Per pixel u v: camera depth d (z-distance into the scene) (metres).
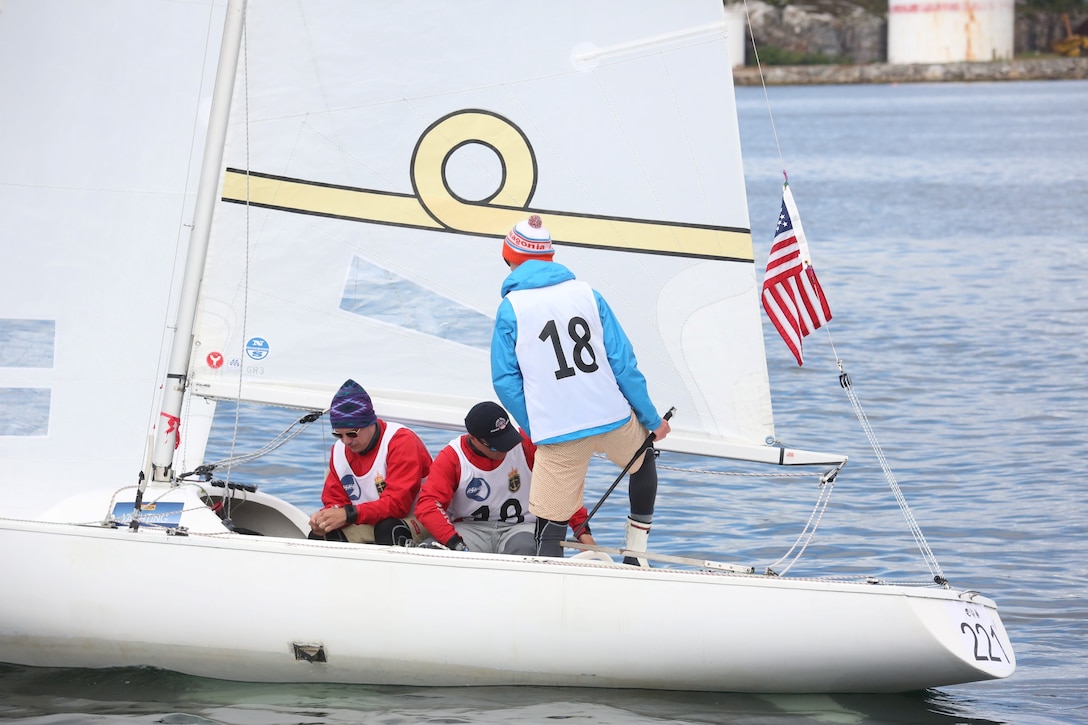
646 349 20.23
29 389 19.30
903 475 31.69
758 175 140.62
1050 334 50.84
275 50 19.09
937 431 36.03
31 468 19.34
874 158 161.62
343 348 19.56
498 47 19.67
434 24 19.52
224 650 17.88
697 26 19.83
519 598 17.77
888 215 99.69
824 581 18.14
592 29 19.78
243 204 19.09
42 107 19.20
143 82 19.41
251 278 19.17
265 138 19.16
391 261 19.64
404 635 17.73
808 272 20.19
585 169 20.02
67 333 19.38
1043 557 25.38
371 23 19.33
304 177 19.30
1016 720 17.75
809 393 41.41
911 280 66.75
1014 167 142.50
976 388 41.69
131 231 19.50
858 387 42.09
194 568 17.73
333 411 19.12
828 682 18.22
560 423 17.88
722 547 26.08
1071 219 94.75
